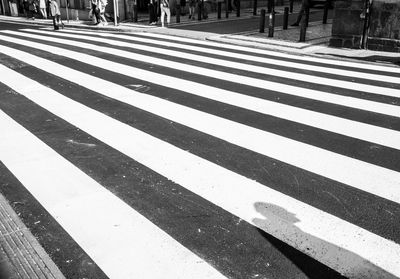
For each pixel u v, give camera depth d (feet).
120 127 19.63
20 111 21.97
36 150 16.96
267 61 36.55
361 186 13.97
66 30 62.23
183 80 28.89
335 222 11.83
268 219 11.98
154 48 42.98
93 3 67.05
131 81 28.50
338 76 30.76
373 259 10.23
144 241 10.95
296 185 14.02
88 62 35.01
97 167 15.40
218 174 14.83
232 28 61.21
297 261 10.14
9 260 10.26
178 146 17.37
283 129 19.42
